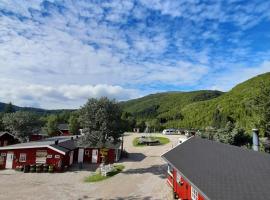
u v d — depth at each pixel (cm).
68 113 11312
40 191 2541
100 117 3512
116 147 4122
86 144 3578
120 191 2522
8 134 5362
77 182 2916
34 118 5788
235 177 1395
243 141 3909
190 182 1570
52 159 3569
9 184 2812
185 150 2564
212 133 4578
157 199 2277
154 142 5975
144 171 3347
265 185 1193
